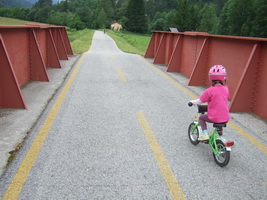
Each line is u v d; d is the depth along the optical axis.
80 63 14.25
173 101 7.78
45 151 4.50
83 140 4.98
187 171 4.08
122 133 5.36
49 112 6.39
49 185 3.59
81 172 3.92
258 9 61.28
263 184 3.83
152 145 4.89
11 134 5.09
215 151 4.28
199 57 9.77
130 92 8.59
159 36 17.19
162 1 189.75
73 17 125.19
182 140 5.17
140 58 17.80
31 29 9.33
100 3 183.38
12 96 6.46
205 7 119.88
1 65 6.29
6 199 3.29
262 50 6.48
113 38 52.03
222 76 4.19
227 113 4.20
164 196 3.46
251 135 5.53
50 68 12.52
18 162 4.12
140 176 3.88
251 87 6.76
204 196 3.50
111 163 4.21
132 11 131.00
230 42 8.09
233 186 3.75
